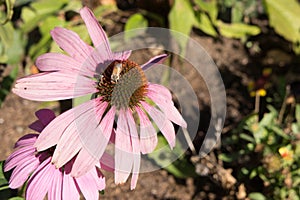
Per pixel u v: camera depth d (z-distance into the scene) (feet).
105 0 1.89
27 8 1.76
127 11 1.94
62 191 1.17
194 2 1.84
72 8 1.77
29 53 1.76
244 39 2.13
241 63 2.07
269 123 1.72
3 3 1.70
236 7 2.09
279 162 1.61
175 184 1.75
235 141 1.76
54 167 1.18
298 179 1.62
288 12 1.91
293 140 1.67
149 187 1.74
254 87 1.95
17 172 1.18
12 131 1.73
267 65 2.08
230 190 1.72
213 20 1.81
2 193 1.39
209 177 1.75
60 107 1.75
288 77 2.04
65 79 1.15
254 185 1.72
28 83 1.13
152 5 1.84
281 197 1.61
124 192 1.70
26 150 1.21
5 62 1.76
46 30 1.68
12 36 1.72
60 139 1.12
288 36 1.89
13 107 1.78
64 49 1.16
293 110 1.86
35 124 1.24
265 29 2.16
